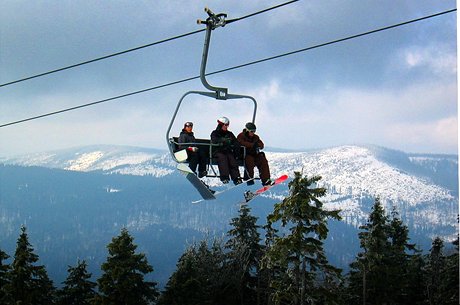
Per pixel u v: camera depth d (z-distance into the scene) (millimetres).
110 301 49219
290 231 38781
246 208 61938
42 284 52062
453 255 58156
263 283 62562
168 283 53125
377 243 56250
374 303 56969
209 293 58531
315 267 38469
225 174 17266
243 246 60531
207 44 15367
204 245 62375
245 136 17641
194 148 16891
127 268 49188
